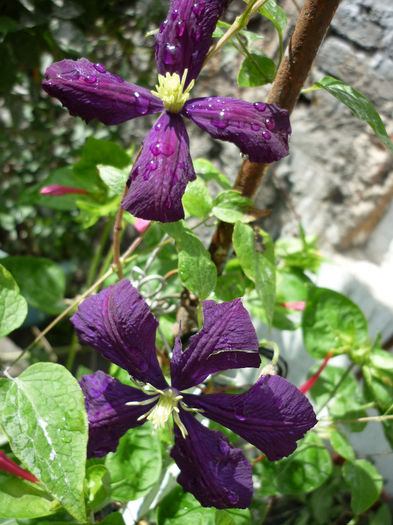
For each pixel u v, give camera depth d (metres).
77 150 0.42
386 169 0.31
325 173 0.33
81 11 0.30
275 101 0.17
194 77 0.15
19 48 0.31
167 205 0.13
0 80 0.32
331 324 0.23
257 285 0.18
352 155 0.32
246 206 0.19
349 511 0.29
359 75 0.29
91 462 0.19
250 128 0.14
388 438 0.23
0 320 0.17
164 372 0.21
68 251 0.52
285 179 0.34
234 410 0.15
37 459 0.13
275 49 0.30
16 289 0.17
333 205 0.33
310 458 0.23
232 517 0.18
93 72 0.14
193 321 0.21
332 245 0.34
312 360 0.30
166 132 0.14
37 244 0.50
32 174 0.44
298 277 0.28
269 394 0.14
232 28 0.15
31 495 0.16
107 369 0.46
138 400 0.15
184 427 0.15
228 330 0.14
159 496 0.23
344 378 0.24
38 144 0.42
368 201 0.32
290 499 0.29
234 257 0.26
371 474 0.24
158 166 0.13
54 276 0.25
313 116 0.32
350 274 0.31
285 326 0.25
